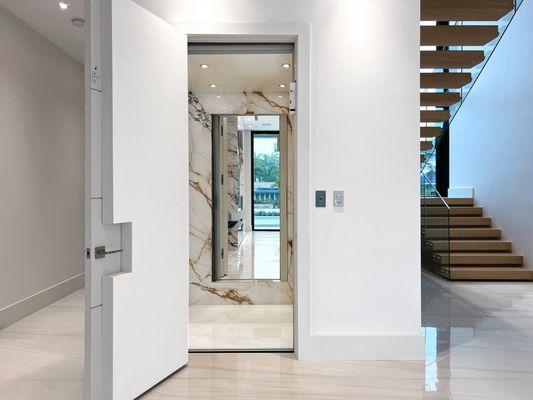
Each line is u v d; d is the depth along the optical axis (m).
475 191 8.21
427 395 2.52
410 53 3.07
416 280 3.10
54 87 4.94
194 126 4.62
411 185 3.10
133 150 2.46
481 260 6.67
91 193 2.25
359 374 2.82
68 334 3.72
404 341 3.07
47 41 4.78
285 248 4.63
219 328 3.82
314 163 3.08
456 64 6.17
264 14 3.04
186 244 2.96
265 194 4.66
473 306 4.82
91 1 2.25
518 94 6.77
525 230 6.63
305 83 3.05
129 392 2.43
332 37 3.05
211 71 4.02
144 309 2.55
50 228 4.84
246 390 2.59
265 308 4.50
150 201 2.61
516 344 3.45
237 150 4.67
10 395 2.56
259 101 4.61
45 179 4.74
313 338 3.06
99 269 2.30
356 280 3.09
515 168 6.89
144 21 2.55
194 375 2.82
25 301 4.28
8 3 3.92
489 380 2.73
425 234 7.10
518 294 5.46
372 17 3.06
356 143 3.08
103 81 2.31
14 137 4.17
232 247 4.66
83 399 2.50
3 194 3.99
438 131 7.11
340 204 3.07
